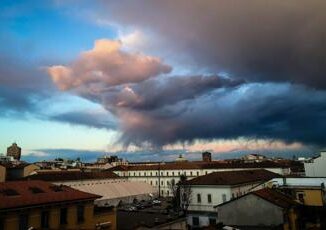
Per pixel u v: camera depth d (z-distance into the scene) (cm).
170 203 12019
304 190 5834
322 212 4991
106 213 5184
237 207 4978
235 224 4944
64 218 4547
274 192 5391
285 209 4722
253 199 4878
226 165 15825
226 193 7669
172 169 17238
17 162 18800
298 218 5028
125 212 6444
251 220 4841
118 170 18950
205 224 7625
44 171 14525
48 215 4347
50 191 4725
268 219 4719
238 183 8044
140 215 6019
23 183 4759
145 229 3941
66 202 4538
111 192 11856
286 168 13838
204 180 8244
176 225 4244
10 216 3906
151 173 17950
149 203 12056
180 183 8488
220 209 5109
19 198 4172
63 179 11744
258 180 9006
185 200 8075
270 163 14900
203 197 7962
